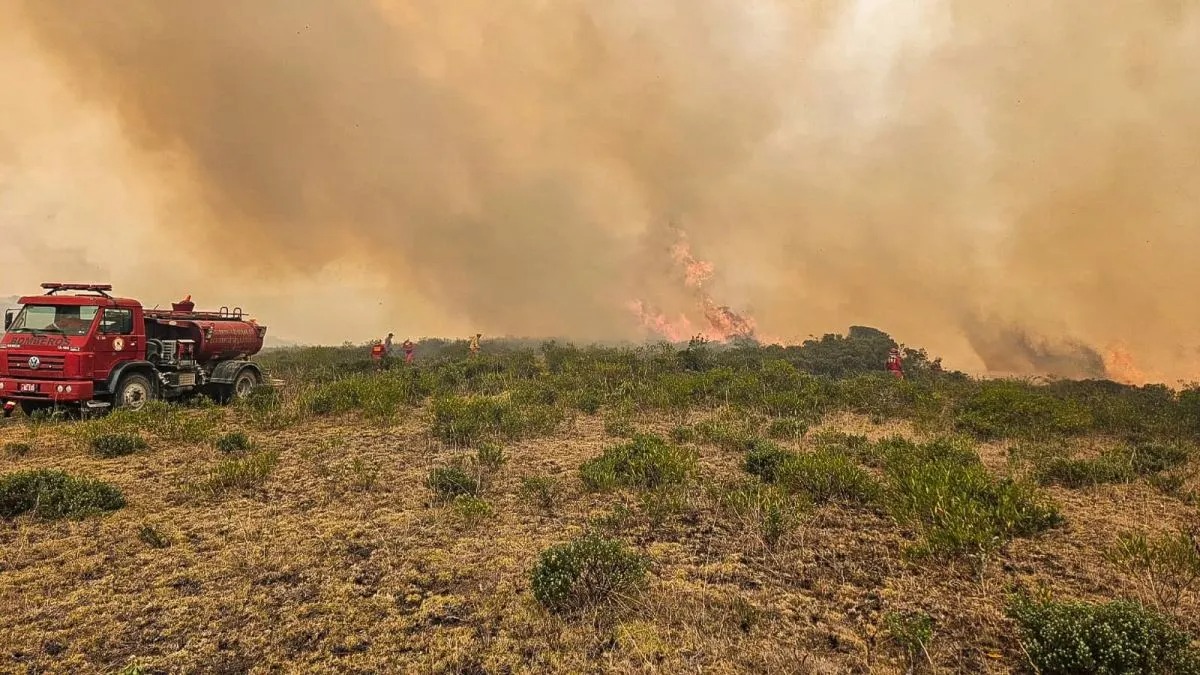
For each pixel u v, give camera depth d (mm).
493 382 15555
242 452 8055
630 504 6117
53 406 10492
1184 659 3062
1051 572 4492
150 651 3359
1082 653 3057
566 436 9562
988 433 10234
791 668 3203
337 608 3865
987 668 3270
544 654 3348
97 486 5832
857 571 4504
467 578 4332
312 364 21781
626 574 4062
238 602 3934
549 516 5742
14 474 5746
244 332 14508
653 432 9961
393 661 3281
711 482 6793
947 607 3957
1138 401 15234
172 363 12164
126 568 4418
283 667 3219
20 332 10414
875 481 6383
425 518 5570
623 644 3445
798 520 5457
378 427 10023
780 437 9602
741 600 3986
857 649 3445
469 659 3299
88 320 10594
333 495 6254
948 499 5395
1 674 3119
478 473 7055
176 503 5930
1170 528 5449
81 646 3395
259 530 5230
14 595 3982
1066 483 7141
